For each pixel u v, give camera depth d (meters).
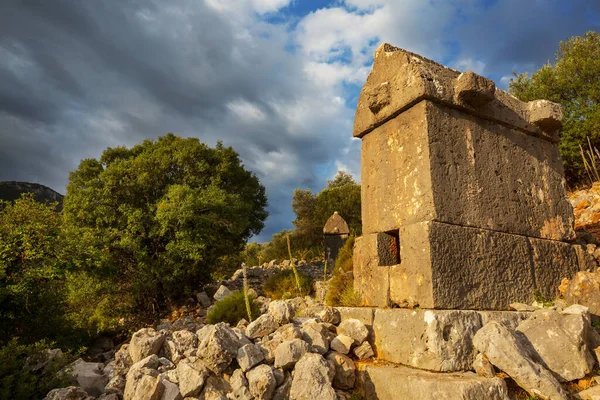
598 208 8.70
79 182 12.12
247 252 25.42
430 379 3.08
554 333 3.47
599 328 3.95
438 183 4.07
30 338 6.33
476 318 3.71
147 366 3.75
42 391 3.82
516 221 4.70
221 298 10.98
